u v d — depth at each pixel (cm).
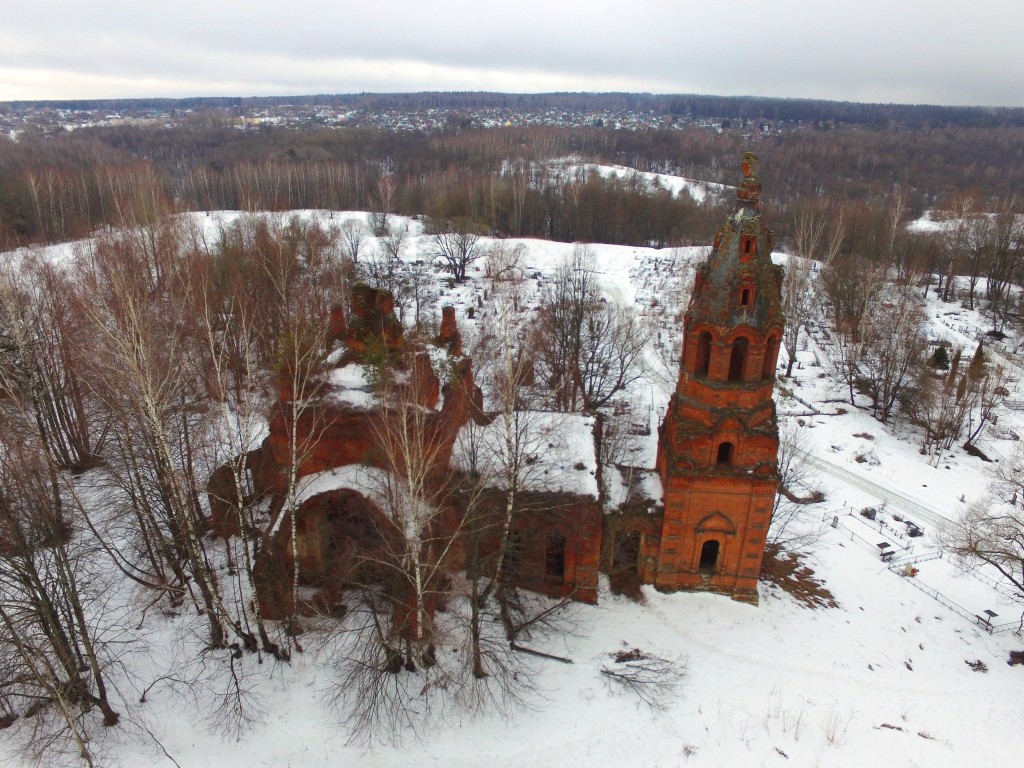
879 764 2623
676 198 13512
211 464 3744
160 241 6575
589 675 2906
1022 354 7431
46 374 4172
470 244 9738
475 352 5341
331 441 2988
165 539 2902
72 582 2500
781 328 2905
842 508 4550
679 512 3164
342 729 2645
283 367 2994
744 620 3244
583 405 5288
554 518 3061
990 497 4547
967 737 2778
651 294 8956
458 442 3294
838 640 3216
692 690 2864
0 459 2677
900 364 6325
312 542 3191
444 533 2888
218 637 2917
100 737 2603
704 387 2991
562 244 11600
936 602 3619
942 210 13012
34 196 9362
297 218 9625
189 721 2662
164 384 2577
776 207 13238
